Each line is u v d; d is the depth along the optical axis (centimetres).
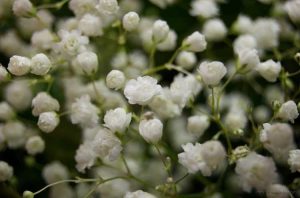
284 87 18
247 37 20
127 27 18
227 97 21
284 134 14
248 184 15
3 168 18
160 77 19
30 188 21
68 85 19
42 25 19
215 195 19
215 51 22
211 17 22
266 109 21
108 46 20
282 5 21
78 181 17
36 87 21
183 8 22
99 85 18
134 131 17
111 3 17
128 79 18
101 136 16
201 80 17
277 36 21
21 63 16
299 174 19
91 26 17
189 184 20
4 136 19
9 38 21
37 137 19
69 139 21
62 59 18
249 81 21
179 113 17
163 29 18
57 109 17
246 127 19
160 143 18
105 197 18
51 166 20
